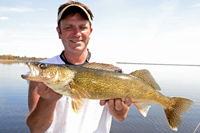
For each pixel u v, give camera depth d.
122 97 0.61
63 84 0.60
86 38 0.67
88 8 0.70
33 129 0.59
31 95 0.61
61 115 0.64
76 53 0.67
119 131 1.55
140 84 0.63
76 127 0.64
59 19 0.67
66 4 0.68
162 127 1.64
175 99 0.68
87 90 0.59
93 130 0.67
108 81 0.59
